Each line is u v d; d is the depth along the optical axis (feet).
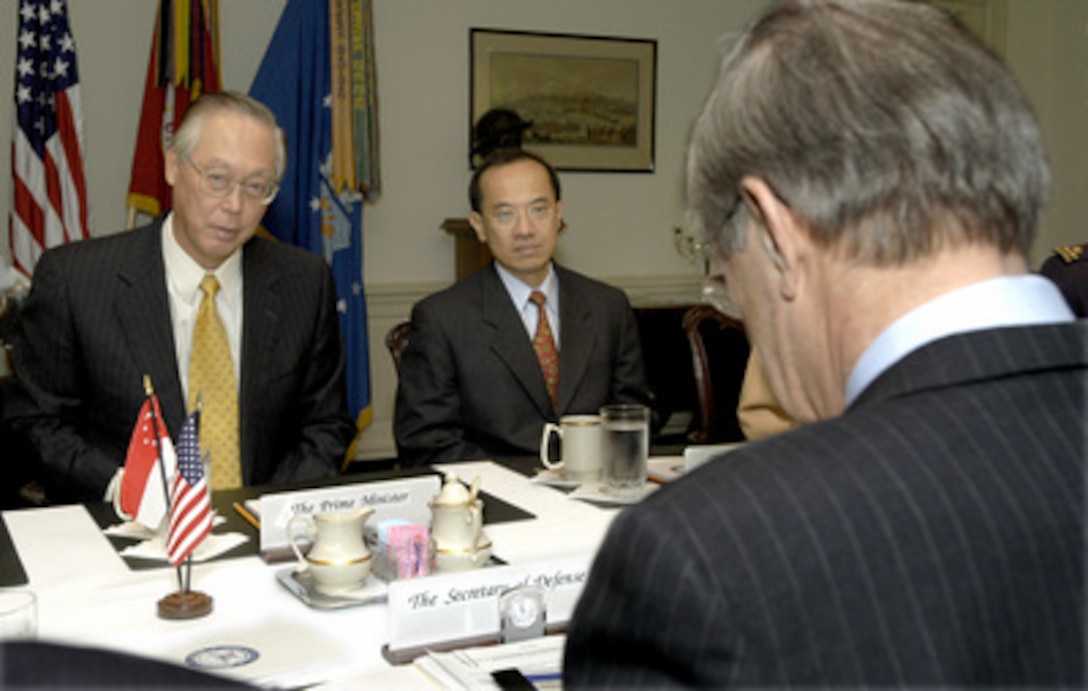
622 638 1.71
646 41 19.13
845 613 1.58
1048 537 1.66
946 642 1.58
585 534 5.20
